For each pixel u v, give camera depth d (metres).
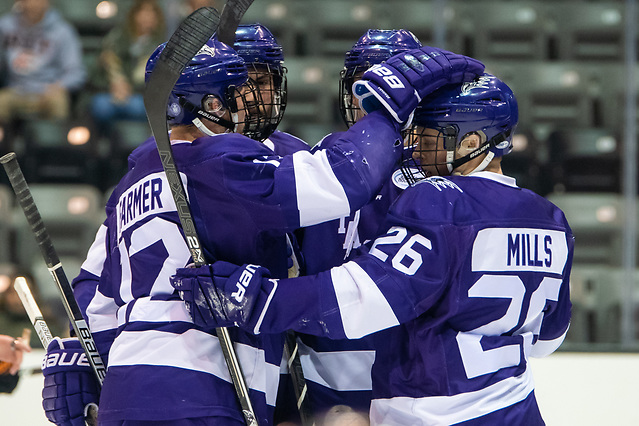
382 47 6.43
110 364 5.33
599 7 18.19
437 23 15.15
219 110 5.41
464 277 5.09
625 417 8.59
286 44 17.86
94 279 6.34
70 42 16.28
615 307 12.41
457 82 5.40
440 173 5.55
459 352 5.13
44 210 14.30
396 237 5.08
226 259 5.29
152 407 5.06
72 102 16.27
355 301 4.96
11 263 13.93
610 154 15.13
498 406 5.12
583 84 16.98
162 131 4.97
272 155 5.31
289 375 6.08
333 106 16.75
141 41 15.69
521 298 5.23
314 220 5.08
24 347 6.85
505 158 15.15
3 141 15.65
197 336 5.18
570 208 14.28
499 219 5.18
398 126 5.24
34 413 8.42
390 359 5.32
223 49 5.45
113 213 5.91
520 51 18.05
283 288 5.01
